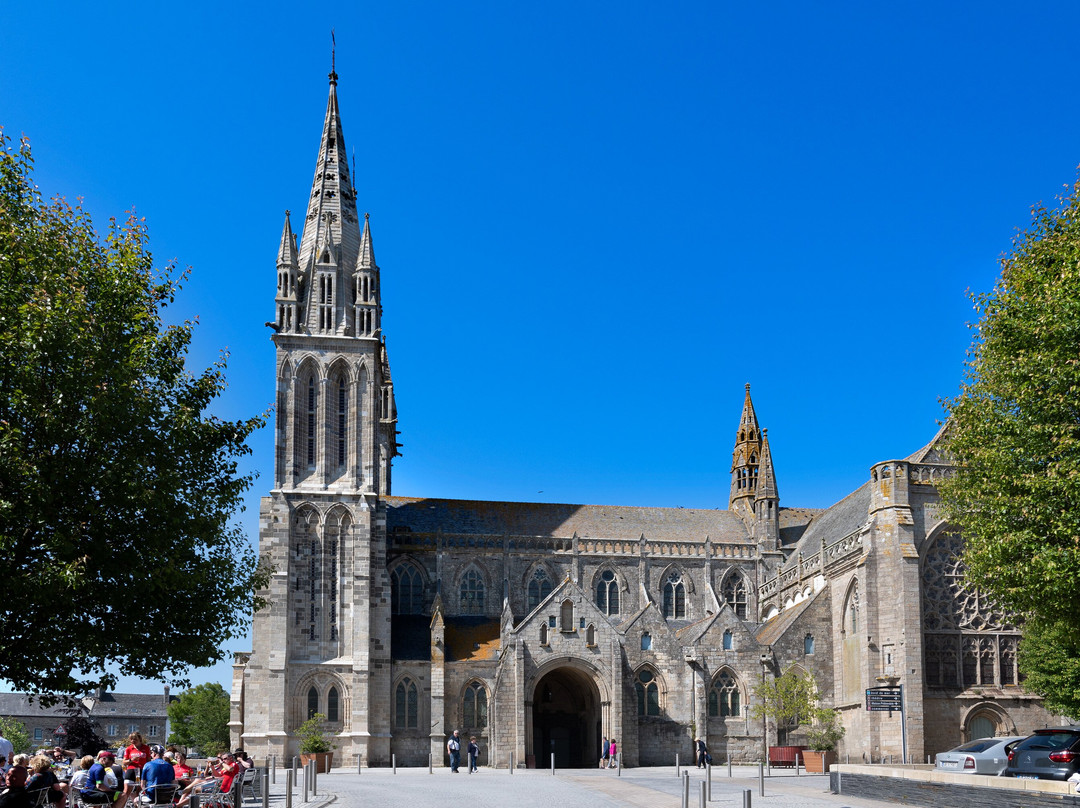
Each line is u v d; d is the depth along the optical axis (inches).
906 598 3280.0
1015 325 1747.0
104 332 1445.6
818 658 3750.0
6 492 1309.1
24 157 1487.5
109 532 1406.3
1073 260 1683.1
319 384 4005.9
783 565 4372.5
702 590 4409.5
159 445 1498.5
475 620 4136.3
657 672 3774.6
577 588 3698.3
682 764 3671.3
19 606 1338.6
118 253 1541.6
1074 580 1598.2
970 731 3280.0
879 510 3427.7
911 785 1704.0
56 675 1412.4
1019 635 3385.8
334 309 4089.6
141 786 1315.2
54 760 2001.7
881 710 3221.0
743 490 4933.6
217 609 1603.1
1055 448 1660.9
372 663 3762.3
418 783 2507.4
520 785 2377.0
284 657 3678.6
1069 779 1385.3
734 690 3754.9
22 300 1381.6
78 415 1376.7
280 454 3905.0
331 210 4286.4
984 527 1829.5
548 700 4008.4
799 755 3435.0
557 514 4544.8
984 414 1838.1
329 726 3666.3
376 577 3875.5
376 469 3978.8
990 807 1491.1
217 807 1489.9
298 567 3818.9
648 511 4707.2
